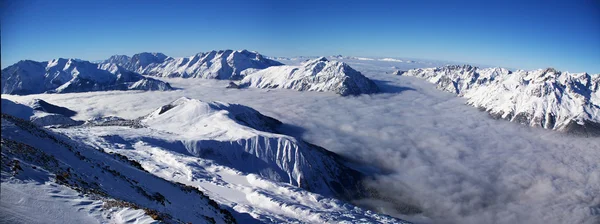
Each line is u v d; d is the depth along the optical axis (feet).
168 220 82.43
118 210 76.74
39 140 124.98
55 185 81.41
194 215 120.47
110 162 153.17
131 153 341.82
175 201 130.93
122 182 117.39
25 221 61.46
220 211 159.63
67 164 109.19
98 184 102.17
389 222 268.21
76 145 162.91
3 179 73.31
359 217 260.21
